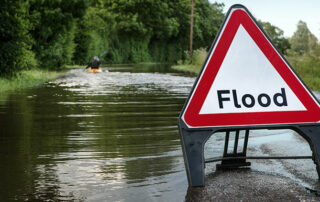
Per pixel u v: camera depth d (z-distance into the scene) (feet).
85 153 17.38
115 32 213.25
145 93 46.42
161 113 30.04
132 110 31.71
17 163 15.72
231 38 13.57
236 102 13.33
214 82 13.28
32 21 87.86
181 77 80.28
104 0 227.40
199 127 13.00
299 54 71.51
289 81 13.62
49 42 102.99
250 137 21.12
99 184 13.06
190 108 13.03
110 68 133.28
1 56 60.70
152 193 12.14
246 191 12.07
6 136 21.26
